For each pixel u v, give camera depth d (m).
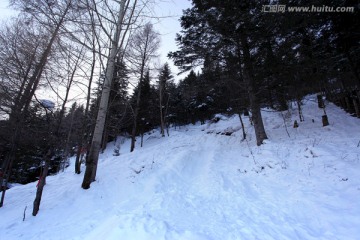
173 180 9.39
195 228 4.80
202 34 11.93
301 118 15.41
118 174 10.19
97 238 4.34
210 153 13.40
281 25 10.64
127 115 25.83
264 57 11.80
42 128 7.30
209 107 35.84
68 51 6.49
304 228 4.80
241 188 7.76
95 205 7.29
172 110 36.97
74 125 12.22
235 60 11.65
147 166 11.15
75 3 5.70
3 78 7.32
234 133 17.84
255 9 10.87
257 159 10.04
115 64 8.67
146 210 5.95
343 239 4.24
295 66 11.85
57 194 8.38
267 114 18.83
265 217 5.46
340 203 5.55
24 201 8.51
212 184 8.39
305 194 6.39
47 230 5.58
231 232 4.68
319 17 10.96
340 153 8.27
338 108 16.23
